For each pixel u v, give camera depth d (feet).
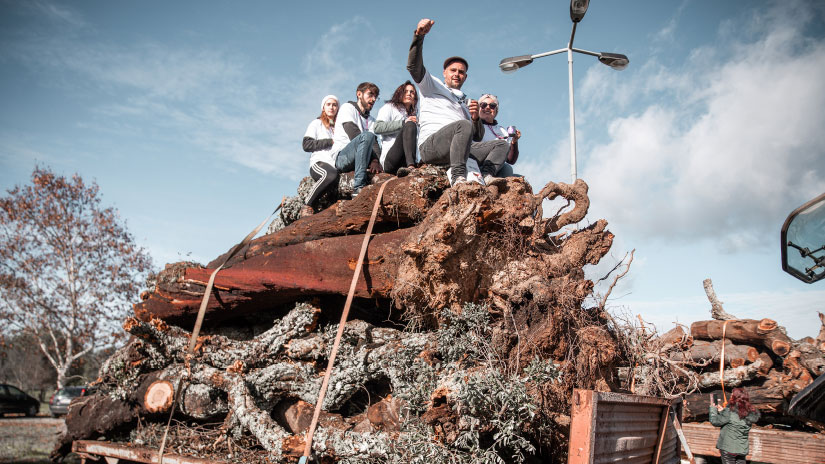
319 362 16.38
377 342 15.37
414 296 14.33
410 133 18.12
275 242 17.99
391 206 15.92
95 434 19.22
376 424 13.88
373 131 19.49
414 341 14.26
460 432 11.98
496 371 12.07
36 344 104.83
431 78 17.31
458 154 15.53
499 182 14.65
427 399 12.75
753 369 19.52
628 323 15.43
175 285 18.24
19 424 57.72
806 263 7.54
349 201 17.04
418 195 15.47
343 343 15.53
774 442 17.81
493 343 13.38
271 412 16.14
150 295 19.19
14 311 84.99
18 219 84.48
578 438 9.19
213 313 18.10
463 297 14.34
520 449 12.43
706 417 21.33
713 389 20.77
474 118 19.20
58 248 86.22
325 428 13.82
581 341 13.33
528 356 13.12
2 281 83.05
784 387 18.78
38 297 86.07
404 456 12.03
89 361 110.01
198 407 17.13
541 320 13.33
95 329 87.71
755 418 17.84
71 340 88.58
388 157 19.03
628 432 10.90
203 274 17.85
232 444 16.11
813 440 16.90
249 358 16.56
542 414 12.32
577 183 15.94
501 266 14.64
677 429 14.29
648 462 12.03
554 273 14.69
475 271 14.37
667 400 12.68
